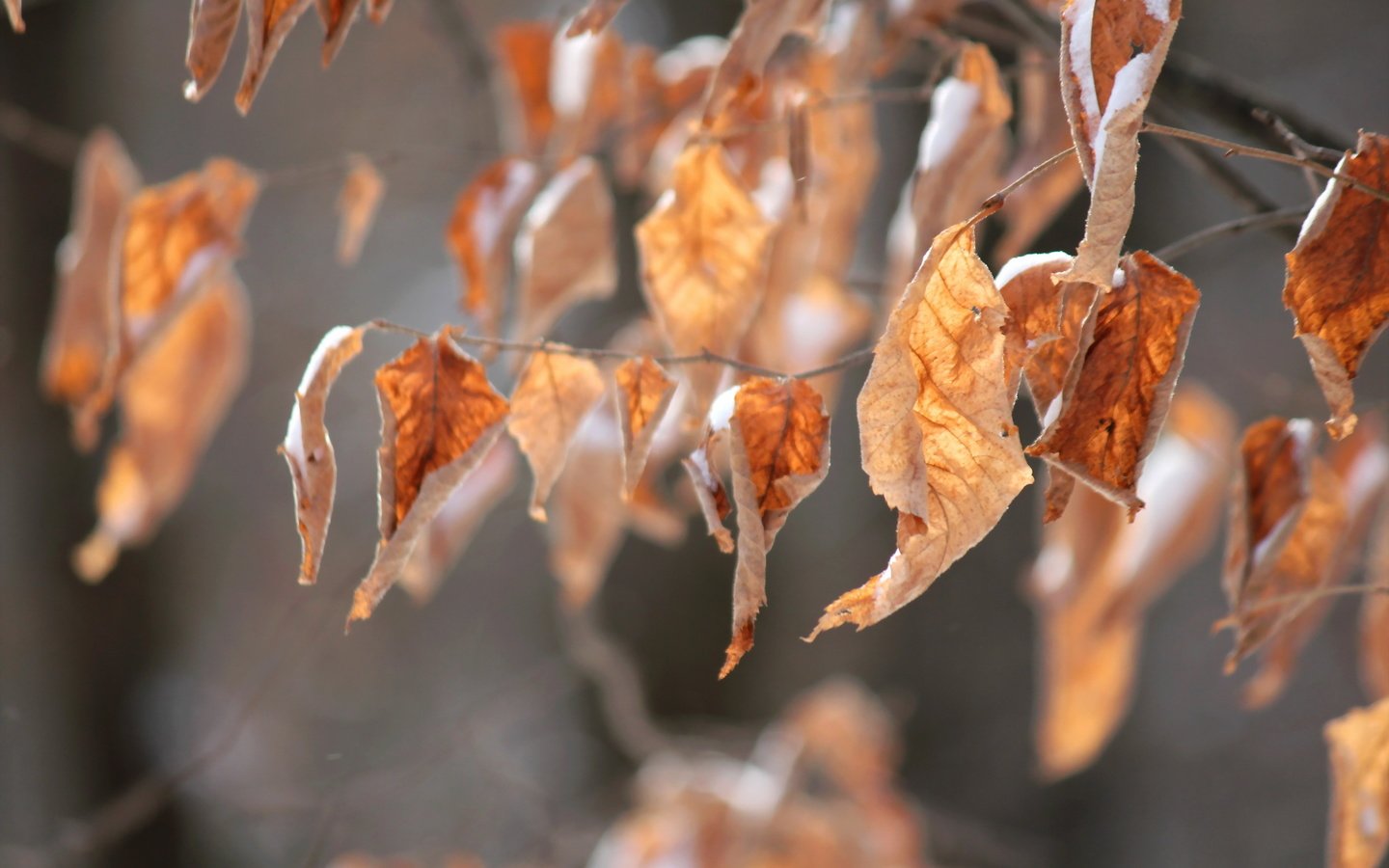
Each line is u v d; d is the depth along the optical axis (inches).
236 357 68.8
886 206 152.3
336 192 308.0
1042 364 49.3
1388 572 57.5
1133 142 47.5
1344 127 255.6
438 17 78.4
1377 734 53.3
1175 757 209.8
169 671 182.9
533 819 115.9
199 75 50.3
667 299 54.1
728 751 112.0
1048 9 56.3
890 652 181.0
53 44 153.9
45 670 169.3
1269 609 53.1
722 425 49.4
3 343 155.3
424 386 50.0
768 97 58.6
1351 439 57.5
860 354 49.9
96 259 66.9
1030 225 57.1
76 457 162.9
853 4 58.6
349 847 155.5
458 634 286.4
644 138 65.2
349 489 294.0
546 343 51.1
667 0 149.6
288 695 241.6
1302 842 207.0
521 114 65.7
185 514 224.1
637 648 171.5
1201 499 62.2
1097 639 62.7
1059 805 181.2
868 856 93.7
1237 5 242.5
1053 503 48.8
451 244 57.7
